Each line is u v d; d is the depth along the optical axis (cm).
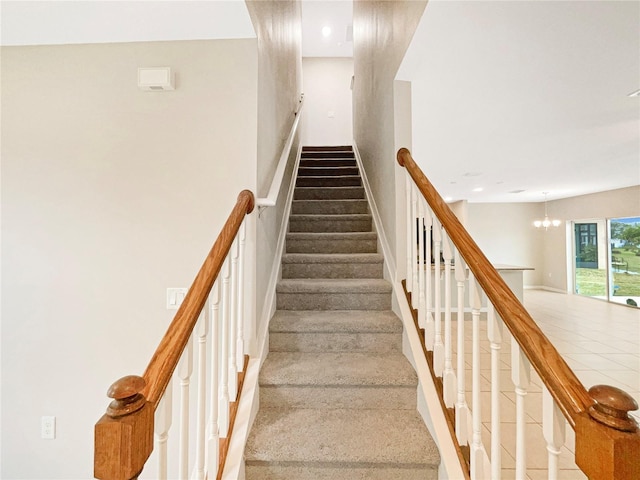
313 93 649
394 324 184
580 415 68
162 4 141
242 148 168
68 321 165
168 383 86
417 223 184
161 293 166
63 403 163
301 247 267
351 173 393
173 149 168
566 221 782
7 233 166
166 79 165
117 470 68
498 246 866
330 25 563
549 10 145
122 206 167
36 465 162
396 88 212
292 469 130
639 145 368
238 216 141
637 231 614
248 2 148
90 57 168
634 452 60
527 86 222
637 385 271
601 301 671
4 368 164
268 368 164
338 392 157
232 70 168
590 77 212
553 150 390
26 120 167
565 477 162
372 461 127
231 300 145
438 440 129
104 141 168
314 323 185
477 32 161
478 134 334
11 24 152
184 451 98
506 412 217
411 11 167
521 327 88
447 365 136
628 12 147
